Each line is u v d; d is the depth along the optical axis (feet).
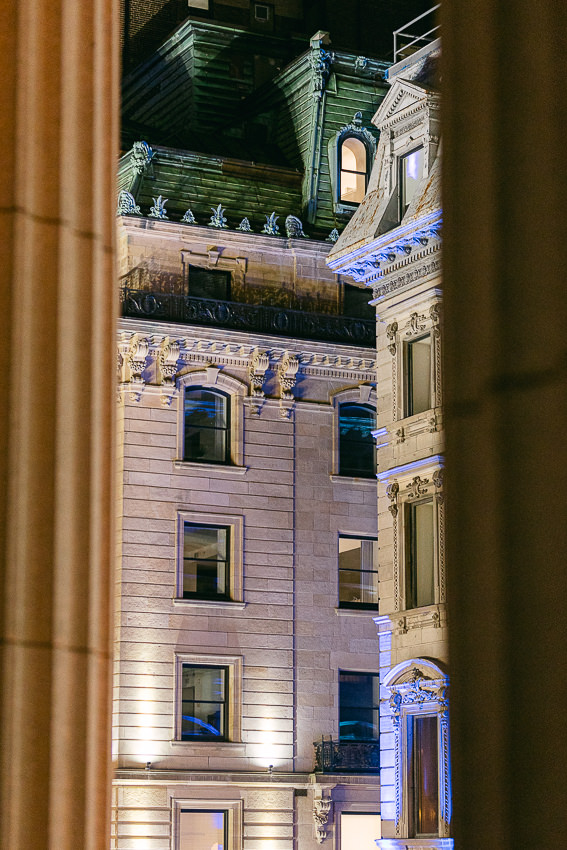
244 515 226.99
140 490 219.20
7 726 36.50
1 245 38.65
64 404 39.29
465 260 21.02
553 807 18.67
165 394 222.69
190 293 229.86
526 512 19.57
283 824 218.79
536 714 19.12
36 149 39.81
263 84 264.31
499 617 19.74
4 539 37.68
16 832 36.19
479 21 21.15
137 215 224.94
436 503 170.40
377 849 223.71
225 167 241.14
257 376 230.89
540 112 20.25
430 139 177.47
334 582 232.12
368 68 248.73
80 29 41.22
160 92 273.33
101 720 39.32
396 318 182.29
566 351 19.38
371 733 230.27
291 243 236.63
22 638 37.78
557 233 19.80
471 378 20.58
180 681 216.13
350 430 239.50
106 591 40.34
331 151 245.45
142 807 209.46
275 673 224.12
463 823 19.90
